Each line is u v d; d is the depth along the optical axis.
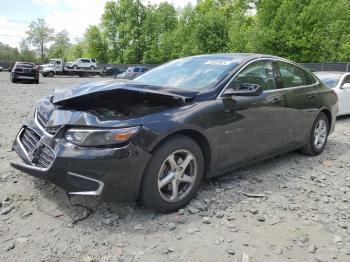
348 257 2.82
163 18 59.88
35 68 25.53
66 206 3.45
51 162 3.06
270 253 2.83
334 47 30.77
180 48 49.94
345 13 30.56
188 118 3.36
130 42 60.84
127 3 59.78
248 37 31.97
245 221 3.31
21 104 11.47
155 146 3.15
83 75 47.25
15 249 2.78
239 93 3.70
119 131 2.97
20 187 3.84
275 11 29.95
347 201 3.87
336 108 5.86
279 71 4.73
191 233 3.07
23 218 3.23
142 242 2.91
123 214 3.34
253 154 4.21
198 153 3.53
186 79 4.07
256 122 4.12
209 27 32.56
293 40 28.20
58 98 3.38
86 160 2.93
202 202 3.63
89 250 2.79
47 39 95.75
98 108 3.35
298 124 4.92
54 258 2.68
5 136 6.22
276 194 3.95
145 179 3.16
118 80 3.72
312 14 27.69
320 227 3.27
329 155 5.63
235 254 2.80
